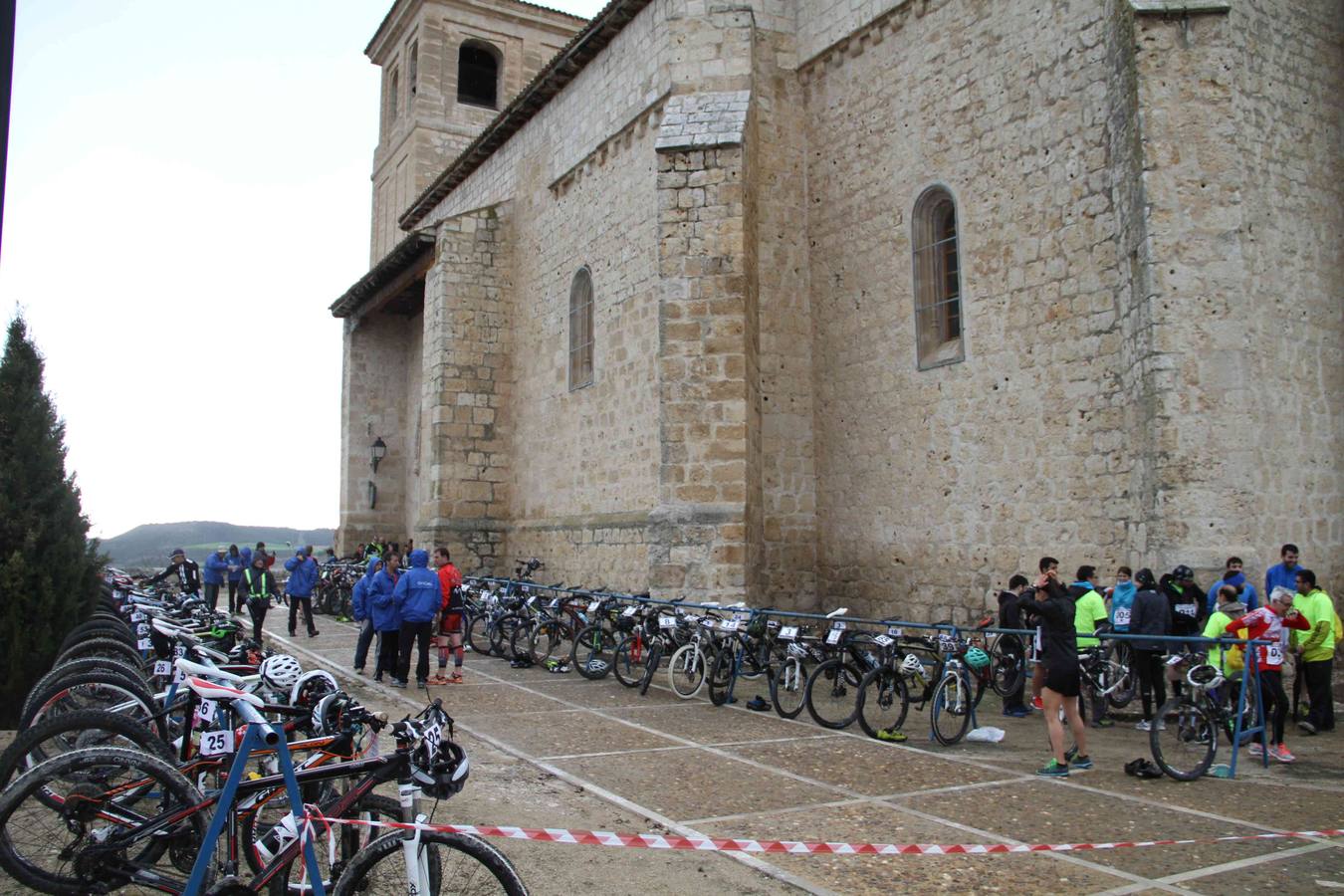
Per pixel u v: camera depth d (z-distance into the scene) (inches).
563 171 813.2
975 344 525.3
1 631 352.8
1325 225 465.4
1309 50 472.4
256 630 695.7
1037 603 317.1
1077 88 476.4
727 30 634.8
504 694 461.7
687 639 464.1
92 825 170.2
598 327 753.0
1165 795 280.1
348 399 1268.5
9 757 174.4
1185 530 409.1
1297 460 435.5
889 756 331.6
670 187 597.0
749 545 574.6
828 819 252.4
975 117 532.4
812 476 629.3
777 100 643.5
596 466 748.6
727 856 225.9
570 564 768.9
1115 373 450.9
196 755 195.8
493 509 894.4
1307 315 450.0
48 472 382.3
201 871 153.6
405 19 1435.8
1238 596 358.9
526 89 842.8
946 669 358.6
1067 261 477.4
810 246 641.0
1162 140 425.4
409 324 1302.9
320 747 177.6
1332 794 282.5
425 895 145.7
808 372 636.1
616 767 310.7
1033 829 244.5
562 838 168.9
